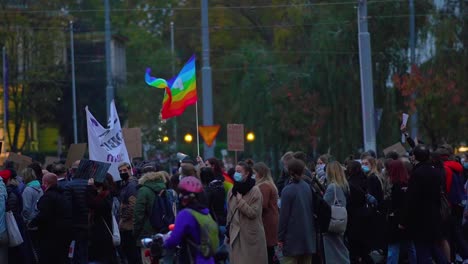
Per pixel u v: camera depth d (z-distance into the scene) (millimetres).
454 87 65500
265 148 76375
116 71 136750
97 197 28031
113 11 126875
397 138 67812
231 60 81125
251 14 115625
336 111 70500
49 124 121750
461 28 66438
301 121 72938
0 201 28672
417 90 65188
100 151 31781
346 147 70438
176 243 19391
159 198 28656
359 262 29859
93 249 28156
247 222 25781
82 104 121312
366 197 29656
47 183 28828
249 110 77562
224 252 19875
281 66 79688
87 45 123312
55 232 28656
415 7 69750
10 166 30234
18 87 102938
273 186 27641
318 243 27031
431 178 27469
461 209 32281
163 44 124312
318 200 26141
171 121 96312
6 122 71188
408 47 69312
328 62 70062
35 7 106875
